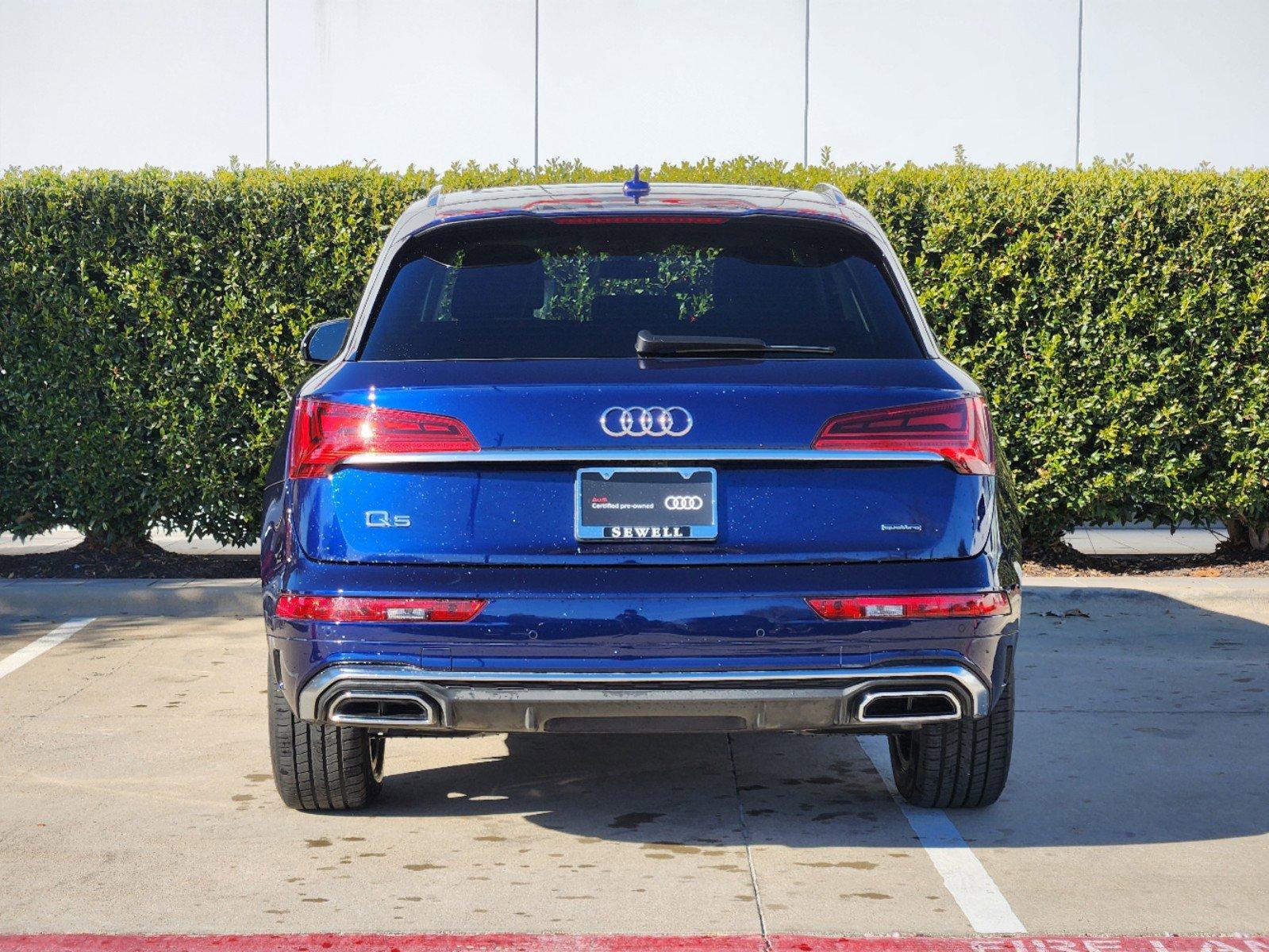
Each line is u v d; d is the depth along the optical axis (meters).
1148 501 8.84
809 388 3.74
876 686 3.75
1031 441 8.66
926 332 4.11
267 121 11.95
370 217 8.59
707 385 3.72
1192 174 8.55
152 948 3.37
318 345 5.14
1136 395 8.55
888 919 3.56
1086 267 8.50
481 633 3.68
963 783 4.39
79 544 9.48
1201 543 10.73
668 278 4.11
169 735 5.46
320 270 8.58
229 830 4.32
